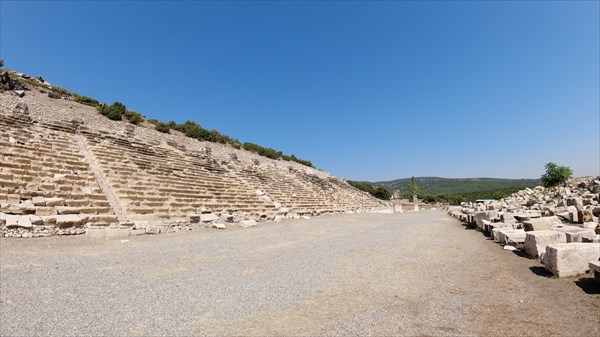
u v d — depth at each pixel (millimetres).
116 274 9852
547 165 37750
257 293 8406
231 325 6410
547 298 7824
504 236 15828
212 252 13867
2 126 23641
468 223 27188
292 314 7027
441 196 104000
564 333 5957
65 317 6562
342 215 41625
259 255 13414
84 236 16438
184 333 6008
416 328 6305
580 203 21938
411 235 20422
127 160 28172
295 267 11320
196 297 7996
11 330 5871
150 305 7375
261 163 51344
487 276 10109
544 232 12648
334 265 11695
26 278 8984
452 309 7324
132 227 18891
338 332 6109
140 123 44031
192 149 40438
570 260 9414
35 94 42156
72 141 26703
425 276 10211
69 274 9625
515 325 6379
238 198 32750
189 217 23375
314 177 60625
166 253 13305
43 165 21250
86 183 21641
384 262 12227
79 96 48750
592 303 7258
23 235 14859
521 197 43000
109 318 6594
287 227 25000
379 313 7090
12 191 17375
